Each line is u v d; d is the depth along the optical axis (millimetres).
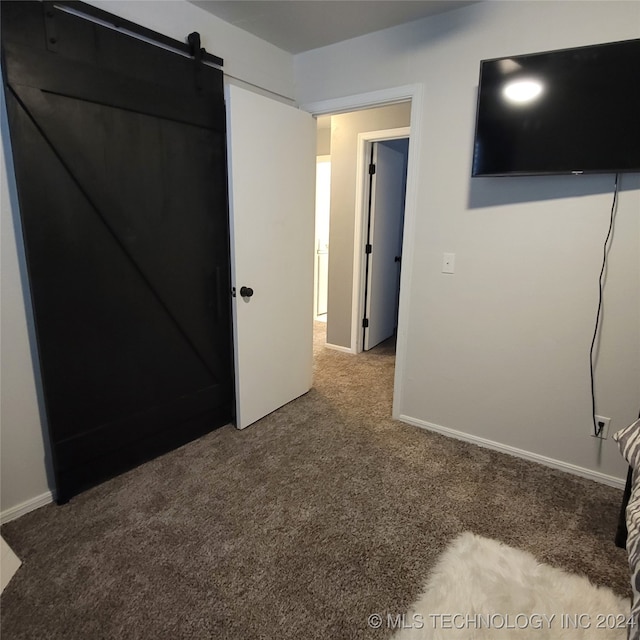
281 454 2266
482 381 2312
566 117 1789
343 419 2689
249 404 2549
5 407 1681
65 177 1635
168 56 1929
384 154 3893
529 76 1836
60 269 1677
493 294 2191
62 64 1558
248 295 2359
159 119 1916
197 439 2412
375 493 1940
